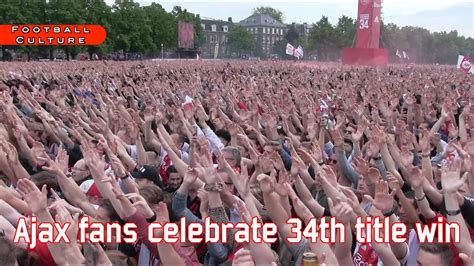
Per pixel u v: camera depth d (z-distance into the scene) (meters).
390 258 5.87
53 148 11.49
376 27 62.53
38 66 37.69
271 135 11.39
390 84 27.03
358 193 7.34
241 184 6.46
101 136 9.16
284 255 6.39
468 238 5.74
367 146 8.97
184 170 8.51
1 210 6.17
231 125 10.95
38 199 5.18
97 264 5.26
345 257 5.55
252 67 47.03
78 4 77.88
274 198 6.06
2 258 4.98
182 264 5.57
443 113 12.74
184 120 12.13
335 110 16.94
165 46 103.00
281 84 26.16
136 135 10.02
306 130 13.35
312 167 8.43
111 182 6.17
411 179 6.96
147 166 8.45
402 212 6.93
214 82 26.89
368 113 15.91
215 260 6.21
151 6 102.50
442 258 5.48
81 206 6.86
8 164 7.93
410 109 15.01
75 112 13.43
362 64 62.41
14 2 72.19
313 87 25.84
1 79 22.98
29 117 13.63
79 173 8.46
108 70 35.62
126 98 20.23
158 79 28.89
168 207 6.87
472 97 17.92
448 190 6.02
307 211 5.86
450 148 9.06
